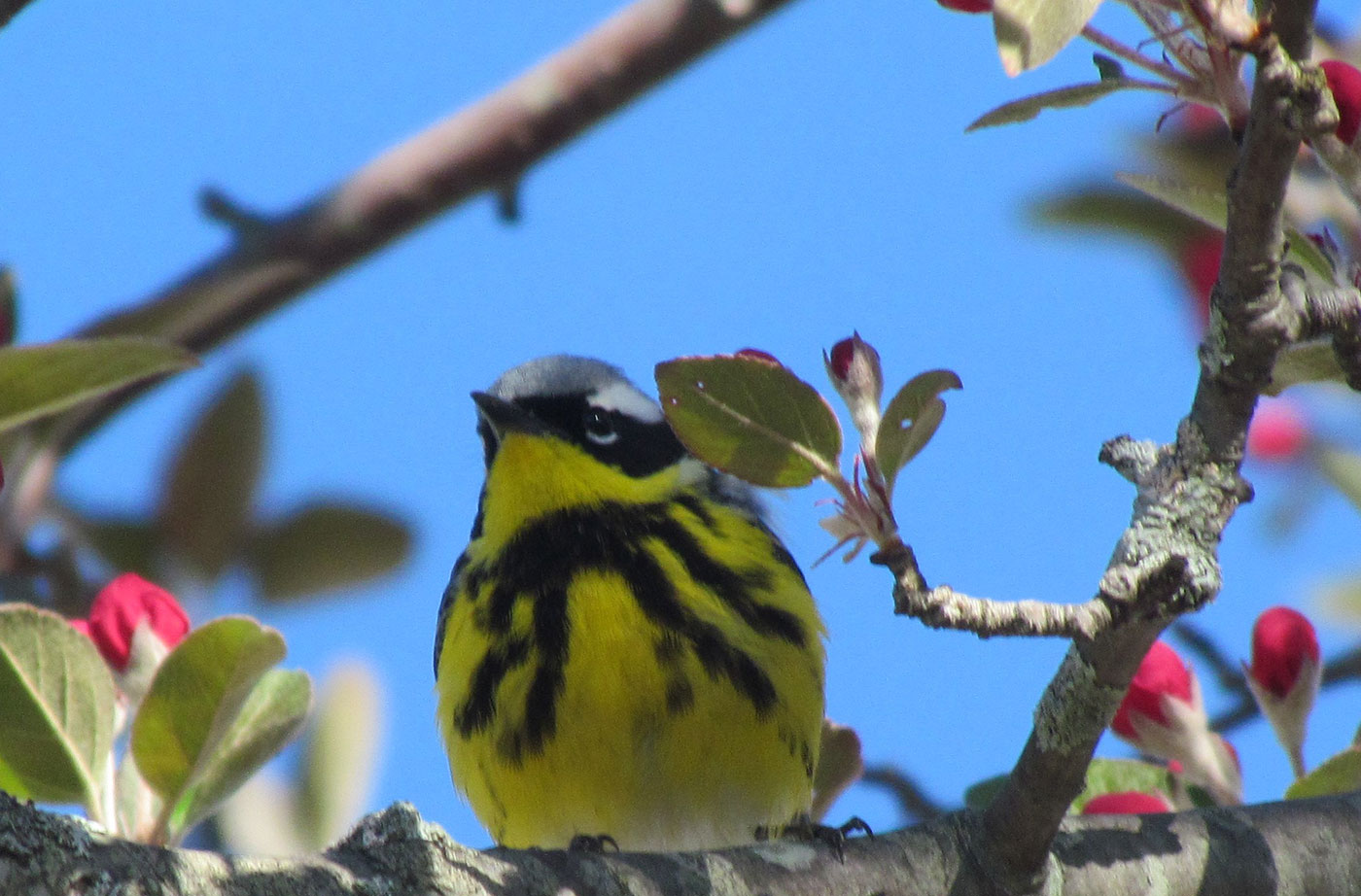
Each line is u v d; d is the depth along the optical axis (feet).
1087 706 26.18
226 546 45.01
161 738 27.35
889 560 24.71
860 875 28.53
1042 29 21.67
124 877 22.95
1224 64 23.39
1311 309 24.50
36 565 42.11
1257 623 33.30
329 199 46.55
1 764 27.55
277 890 23.94
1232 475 25.04
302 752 40.06
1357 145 25.11
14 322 34.63
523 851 26.76
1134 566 24.41
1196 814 31.24
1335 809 31.83
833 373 26.09
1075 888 29.58
